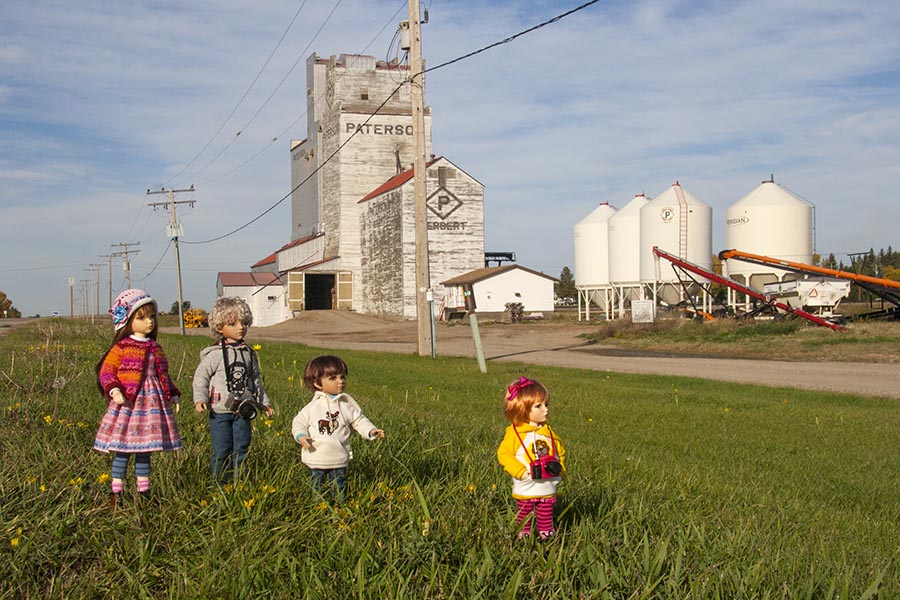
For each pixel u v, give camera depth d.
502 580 4.80
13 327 56.47
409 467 7.34
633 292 57.16
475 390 17.67
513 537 5.45
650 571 4.91
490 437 10.13
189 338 38.84
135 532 5.52
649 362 27.80
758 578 4.87
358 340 46.62
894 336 31.33
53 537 5.40
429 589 4.59
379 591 4.56
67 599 4.61
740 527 6.14
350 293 75.38
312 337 51.56
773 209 49.56
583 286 62.69
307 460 6.22
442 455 8.02
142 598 4.59
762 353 30.59
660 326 40.06
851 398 17.30
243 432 6.68
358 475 6.86
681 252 51.53
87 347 22.06
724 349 32.41
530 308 64.94
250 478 6.53
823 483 9.40
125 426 6.06
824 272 41.28
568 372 22.89
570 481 7.24
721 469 9.75
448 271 67.25
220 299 6.74
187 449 7.30
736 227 50.81
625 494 7.05
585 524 5.72
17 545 5.07
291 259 83.31
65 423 8.53
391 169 76.50
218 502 5.86
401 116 76.75
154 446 6.07
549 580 4.79
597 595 4.59
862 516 7.91
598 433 12.39
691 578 4.86
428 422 10.78
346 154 75.44
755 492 8.31
